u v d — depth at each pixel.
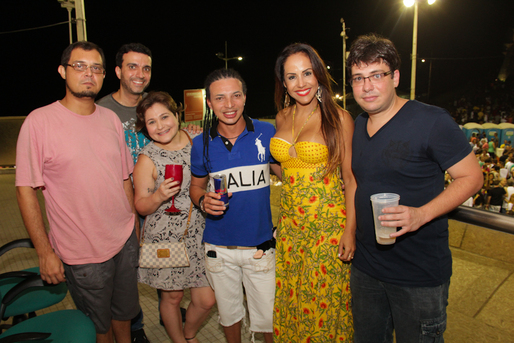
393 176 1.39
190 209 2.04
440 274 1.37
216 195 1.70
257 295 1.93
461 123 23.95
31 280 1.61
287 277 1.89
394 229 1.32
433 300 1.38
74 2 6.77
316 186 1.75
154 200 1.86
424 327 1.39
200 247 2.06
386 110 1.41
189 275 2.03
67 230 1.72
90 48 1.70
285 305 1.92
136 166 2.02
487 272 2.56
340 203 1.77
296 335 1.88
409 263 1.40
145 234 2.04
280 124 1.99
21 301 1.97
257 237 1.87
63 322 1.65
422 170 1.34
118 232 1.86
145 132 2.07
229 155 1.85
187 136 2.15
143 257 1.98
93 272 1.77
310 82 1.70
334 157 1.65
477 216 1.84
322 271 1.75
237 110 1.78
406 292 1.42
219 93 1.74
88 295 1.80
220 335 2.36
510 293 2.33
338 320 1.82
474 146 13.20
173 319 2.12
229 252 1.89
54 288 2.09
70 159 1.67
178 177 1.85
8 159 12.27
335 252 1.74
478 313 2.20
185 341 2.20
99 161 1.76
